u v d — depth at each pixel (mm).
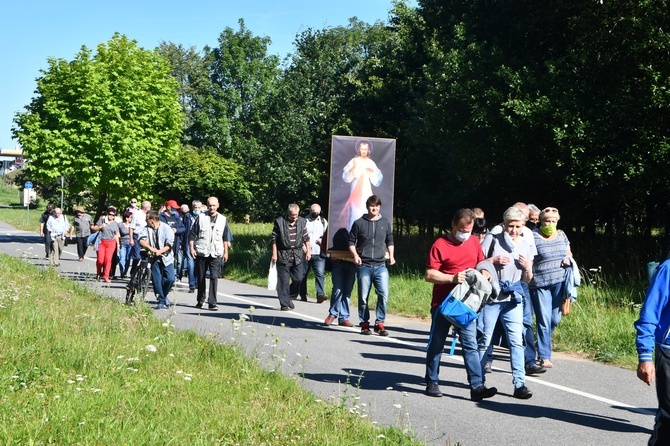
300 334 11945
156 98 44562
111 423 5875
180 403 6652
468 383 8500
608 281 18797
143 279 14219
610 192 21984
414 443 5969
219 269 14812
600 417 7332
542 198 25234
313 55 40312
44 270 18719
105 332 9758
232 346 9320
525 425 6949
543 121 19828
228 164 56844
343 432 6062
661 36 18953
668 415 4898
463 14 26250
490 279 7930
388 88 36062
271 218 44906
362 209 13984
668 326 5004
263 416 6332
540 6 23562
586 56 20781
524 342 9430
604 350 10703
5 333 9219
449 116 22969
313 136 39594
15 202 108000
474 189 27328
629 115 19547
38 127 41875
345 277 13125
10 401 6281
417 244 33562
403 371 9250
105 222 19359
